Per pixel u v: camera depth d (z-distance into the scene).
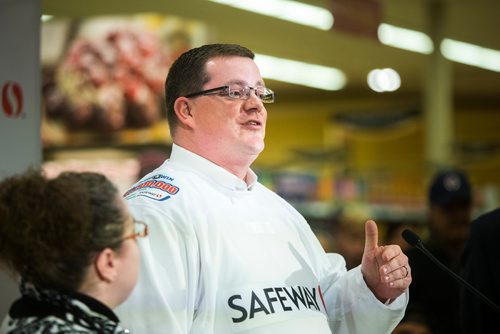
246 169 2.62
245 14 13.20
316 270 2.65
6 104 3.04
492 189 11.70
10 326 1.68
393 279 2.50
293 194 11.06
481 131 22.39
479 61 17.70
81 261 1.68
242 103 2.54
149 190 2.49
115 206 1.75
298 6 12.69
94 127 7.48
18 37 3.10
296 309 2.42
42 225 1.66
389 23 14.44
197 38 7.55
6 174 2.95
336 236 8.29
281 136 23.50
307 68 18.05
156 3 12.16
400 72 18.56
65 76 7.52
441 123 14.39
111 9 12.25
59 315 1.65
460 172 4.62
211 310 2.35
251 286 2.39
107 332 1.67
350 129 17.45
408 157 21.09
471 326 3.19
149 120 7.42
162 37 7.46
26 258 1.66
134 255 1.79
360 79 19.34
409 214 10.81
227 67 2.56
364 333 2.62
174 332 2.25
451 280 4.22
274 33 14.65
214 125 2.54
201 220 2.41
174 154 2.61
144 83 7.43
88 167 7.47
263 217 2.56
